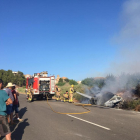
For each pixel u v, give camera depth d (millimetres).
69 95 18062
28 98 18422
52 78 19672
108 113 9750
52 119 8188
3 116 4184
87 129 6324
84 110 10992
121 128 6434
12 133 5961
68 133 5855
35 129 6441
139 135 5570
